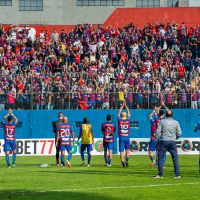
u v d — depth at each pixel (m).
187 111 69.00
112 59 81.94
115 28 86.12
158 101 69.06
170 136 34.78
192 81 70.69
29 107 69.81
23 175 37.84
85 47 84.56
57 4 107.31
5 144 47.41
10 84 72.50
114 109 69.00
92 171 41.22
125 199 26.03
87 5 107.25
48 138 68.81
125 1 106.94
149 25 86.31
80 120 69.25
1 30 87.19
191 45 83.31
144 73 75.56
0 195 27.53
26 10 107.31
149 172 39.81
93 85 71.56
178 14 94.75
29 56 82.88
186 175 36.88
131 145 66.31
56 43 84.62
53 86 70.56
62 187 30.72
